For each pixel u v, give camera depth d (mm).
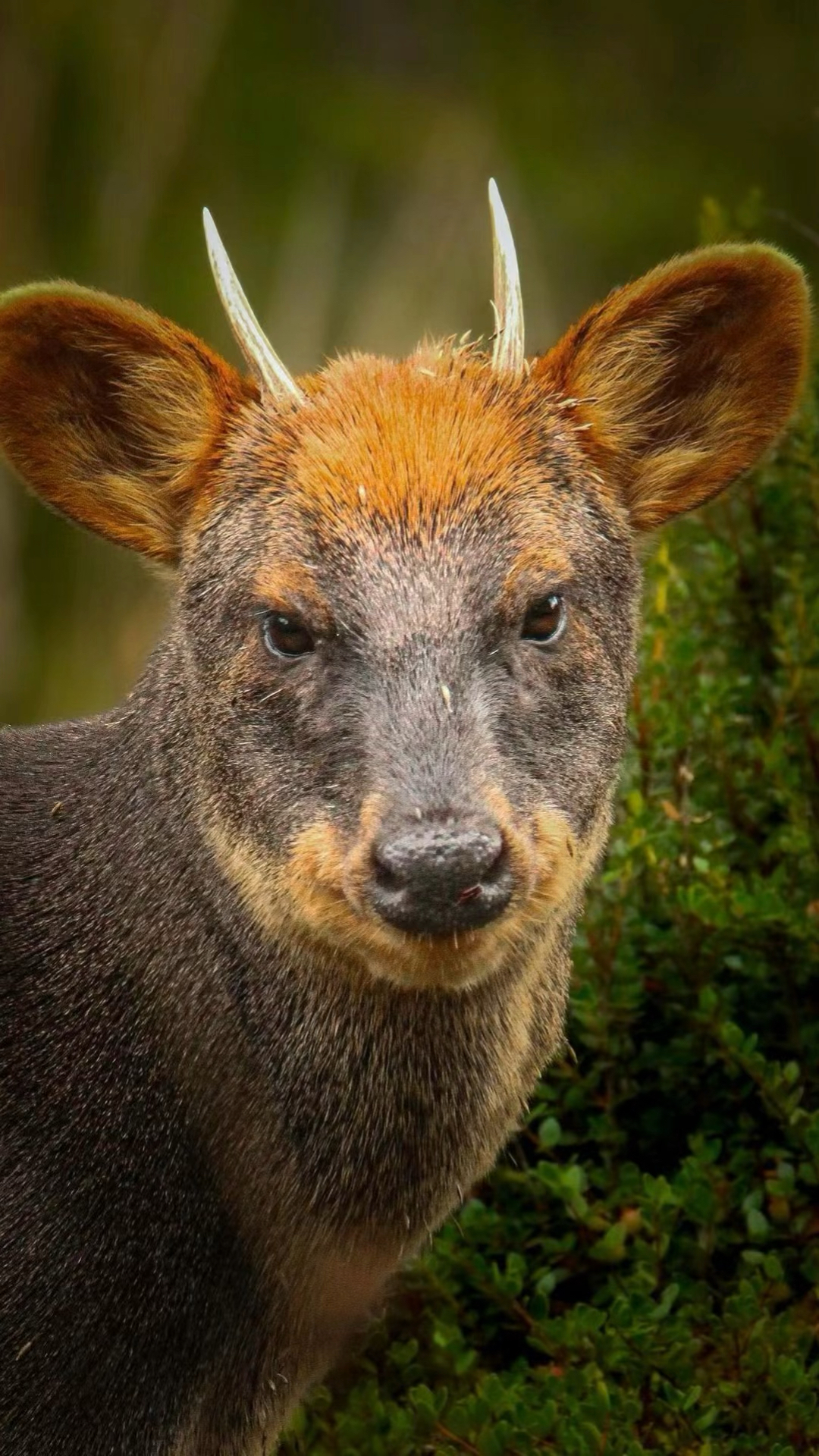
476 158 27438
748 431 9859
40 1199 8836
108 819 9320
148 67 27109
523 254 26281
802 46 29594
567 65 29609
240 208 27188
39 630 24516
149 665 9477
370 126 27859
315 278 26359
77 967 9156
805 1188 10930
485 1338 10922
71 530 24844
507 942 8406
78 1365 8750
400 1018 8883
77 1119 8938
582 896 9609
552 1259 10914
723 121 29094
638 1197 10594
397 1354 10641
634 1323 10094
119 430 9508
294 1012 8859
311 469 8820
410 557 8523
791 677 11648
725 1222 10828
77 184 26781
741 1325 10078
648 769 11734
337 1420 10375
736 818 11852
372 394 9141
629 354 9594
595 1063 11164
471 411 9047
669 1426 9898
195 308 26281
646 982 11492
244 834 8695
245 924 8812
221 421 9289
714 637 12492
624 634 9156
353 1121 8969
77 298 9156
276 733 8586
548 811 8508
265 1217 8984
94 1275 8781
